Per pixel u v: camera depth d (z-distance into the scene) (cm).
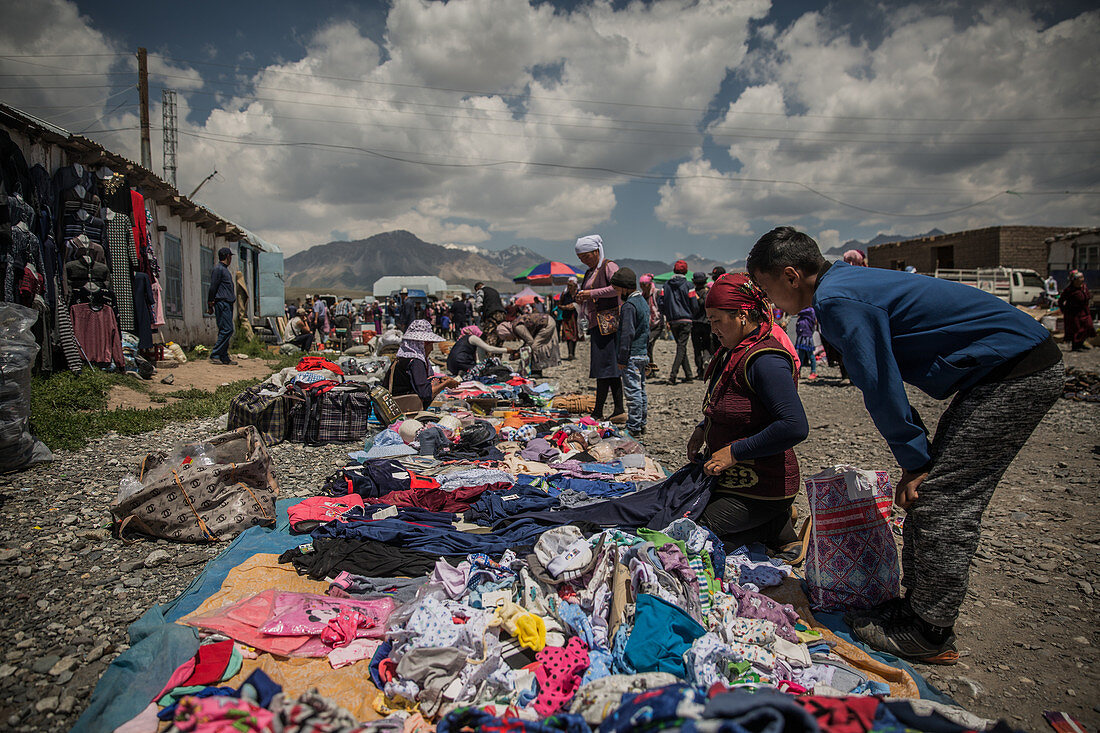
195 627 277
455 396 911
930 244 3931
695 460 394
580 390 1112
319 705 190
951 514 265
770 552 376
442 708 237
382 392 702
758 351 336
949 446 264
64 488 479
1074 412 873
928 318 262
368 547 361
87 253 864
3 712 234
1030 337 253
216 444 441
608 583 304
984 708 260
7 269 711
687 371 1272
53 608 310
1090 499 511
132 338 973
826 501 326
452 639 262
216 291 1241
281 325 2292
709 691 212
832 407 962
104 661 268
